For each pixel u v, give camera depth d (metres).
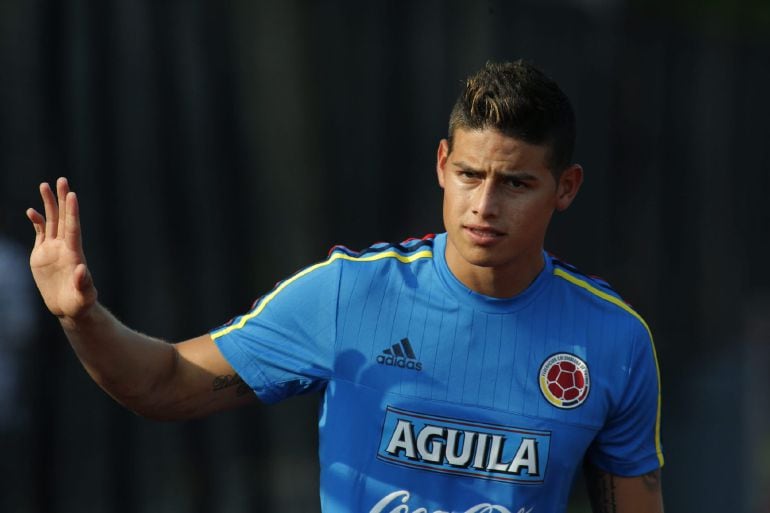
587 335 8.07
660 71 26.42
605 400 8.05
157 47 16.94
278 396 8.22
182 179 17.27
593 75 24.41
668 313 27.45
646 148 26.05
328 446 8.04
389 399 7.91
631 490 8.43
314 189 19.23
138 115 16.67
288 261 18.92
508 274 7.87
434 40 20.92
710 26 28.61
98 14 16.19
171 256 17.08
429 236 8.30
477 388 7.92
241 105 18.16
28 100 15.48
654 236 26.61
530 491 7.95
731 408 30.19
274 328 8.03
